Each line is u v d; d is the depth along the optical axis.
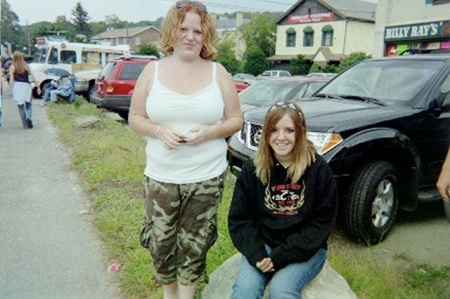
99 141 8.01
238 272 2.59
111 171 5.98
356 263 3.36
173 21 2.32
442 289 3.12
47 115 12.53
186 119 2.33
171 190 2.44
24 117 10.12
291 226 2.53
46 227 4.31
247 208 2.65
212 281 2.82
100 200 4.92
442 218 4.71
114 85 11.89
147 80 2.39
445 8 19.95
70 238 4.05
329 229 2.51
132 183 5.55
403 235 4.23
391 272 3.31
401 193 4.21
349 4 44.25
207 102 2.33
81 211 4.73
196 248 2.55
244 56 51.56
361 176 3.76
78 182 5.86
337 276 2.74
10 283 3.27
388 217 4.02
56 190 5.50
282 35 46.31
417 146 4.11
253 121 4.48
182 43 2.32
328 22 41.75
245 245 2.54
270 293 2.44
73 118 11.30
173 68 2.37
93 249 3.83
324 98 4.94
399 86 4.57
